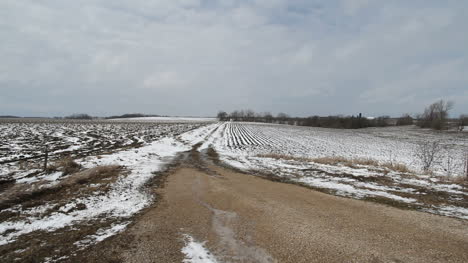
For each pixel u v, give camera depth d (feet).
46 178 28.58
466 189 26.30
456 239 14.92
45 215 18.40
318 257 12.87
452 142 123.95
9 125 150.82
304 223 17.33
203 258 12.83
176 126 201.36
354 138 144.05
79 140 80.74
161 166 41.37
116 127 166.09
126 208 20.29
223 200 22.84
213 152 65.98
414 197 23.81
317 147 96.89
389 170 38.65
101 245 14.14
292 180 32.24
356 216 18.72
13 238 14.84
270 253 13.29
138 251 13.53
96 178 30.09
